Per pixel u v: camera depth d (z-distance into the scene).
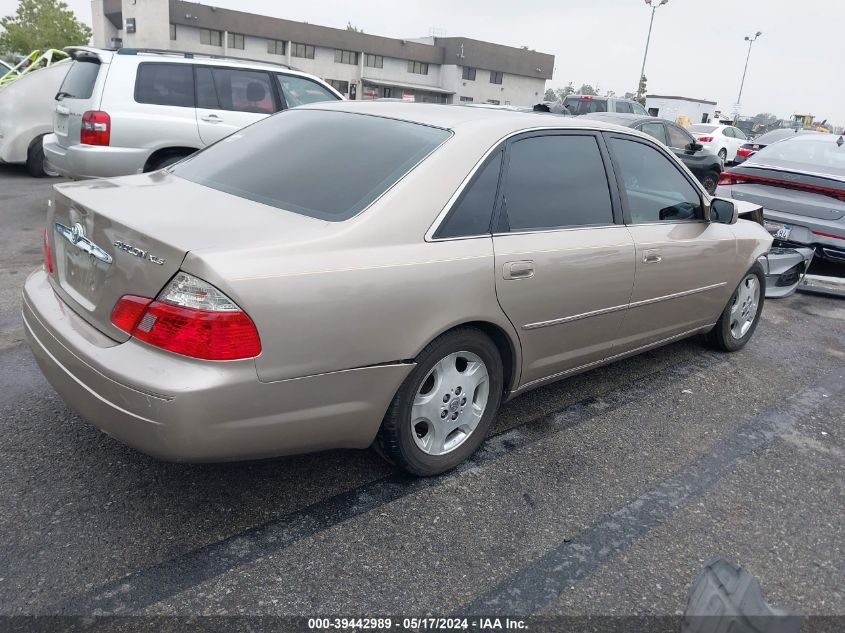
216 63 7.52
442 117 3.22
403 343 2.65
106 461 2.99
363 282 2.50
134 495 2.77
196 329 2.20
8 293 5.08
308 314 2.37
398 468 2.98
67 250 2.79
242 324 2.23
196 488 2.85
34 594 2.23
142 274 2.32
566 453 3.39
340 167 2.94
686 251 4.04
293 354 2.37
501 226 3.02
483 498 2.95
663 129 12.53
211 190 2.99
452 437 3.11
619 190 3.68
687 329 4.44
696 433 3.73
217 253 2.25
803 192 6.85
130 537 2.53
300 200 2.78
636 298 3.77
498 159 3.07
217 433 2.29
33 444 3.08
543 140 3.33
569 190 3.40
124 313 2.37
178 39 50.97
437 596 2.37
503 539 2.69
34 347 2.79
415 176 2.78
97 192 2.86
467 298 2.83
